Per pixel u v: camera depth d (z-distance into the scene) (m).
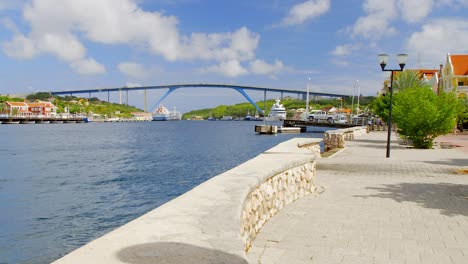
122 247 3.13
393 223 7.39
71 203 19.14
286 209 8.39
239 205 4.57
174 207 4.45
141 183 25.45
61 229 14.59
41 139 75.44
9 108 181.38
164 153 48.38
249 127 156.12
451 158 19.25
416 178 12.98
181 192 22.25
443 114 24.84
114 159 41.19
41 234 13.96
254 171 7.05
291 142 14.62
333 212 8.18
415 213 8.20
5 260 11.48
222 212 4.23
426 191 10.65
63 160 40.00
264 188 7.23
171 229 3.63
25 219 16.02
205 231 3.59
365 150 23.81
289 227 7.04
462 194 10.27
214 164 36.75
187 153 48.44
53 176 28.56
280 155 10.05
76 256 2.90
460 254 5.76
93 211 17.44
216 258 2.95
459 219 7.74
